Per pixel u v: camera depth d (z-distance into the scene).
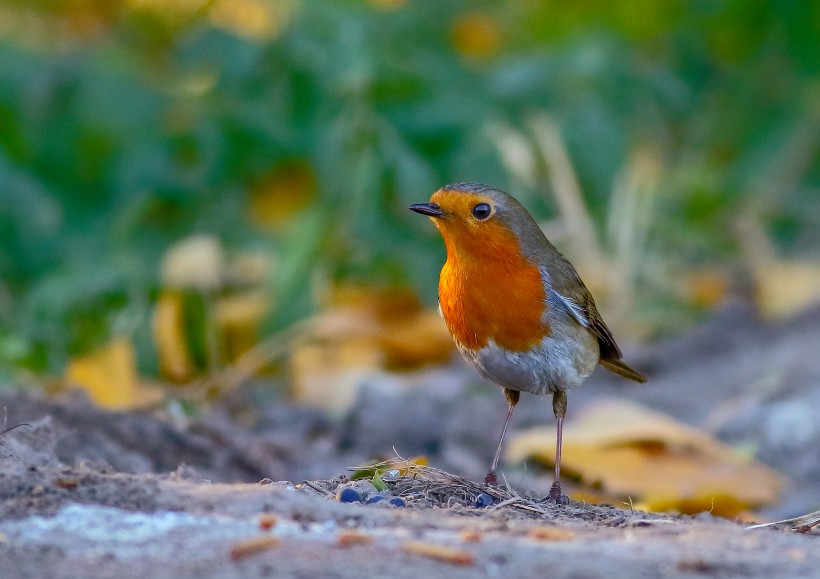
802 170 16.38
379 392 11.59
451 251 7.64
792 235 16.12
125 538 5.20
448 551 5.06
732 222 15.76
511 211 7.56
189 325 11.85
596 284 13.86
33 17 16.00
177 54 14.95
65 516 5.45
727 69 17.20
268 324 12.36
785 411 11.17
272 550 5.07
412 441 11.11
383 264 13.47
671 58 17.17
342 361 12.28
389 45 14.77
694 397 11.96
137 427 9.18
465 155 13.73
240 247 13.86
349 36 14.14
